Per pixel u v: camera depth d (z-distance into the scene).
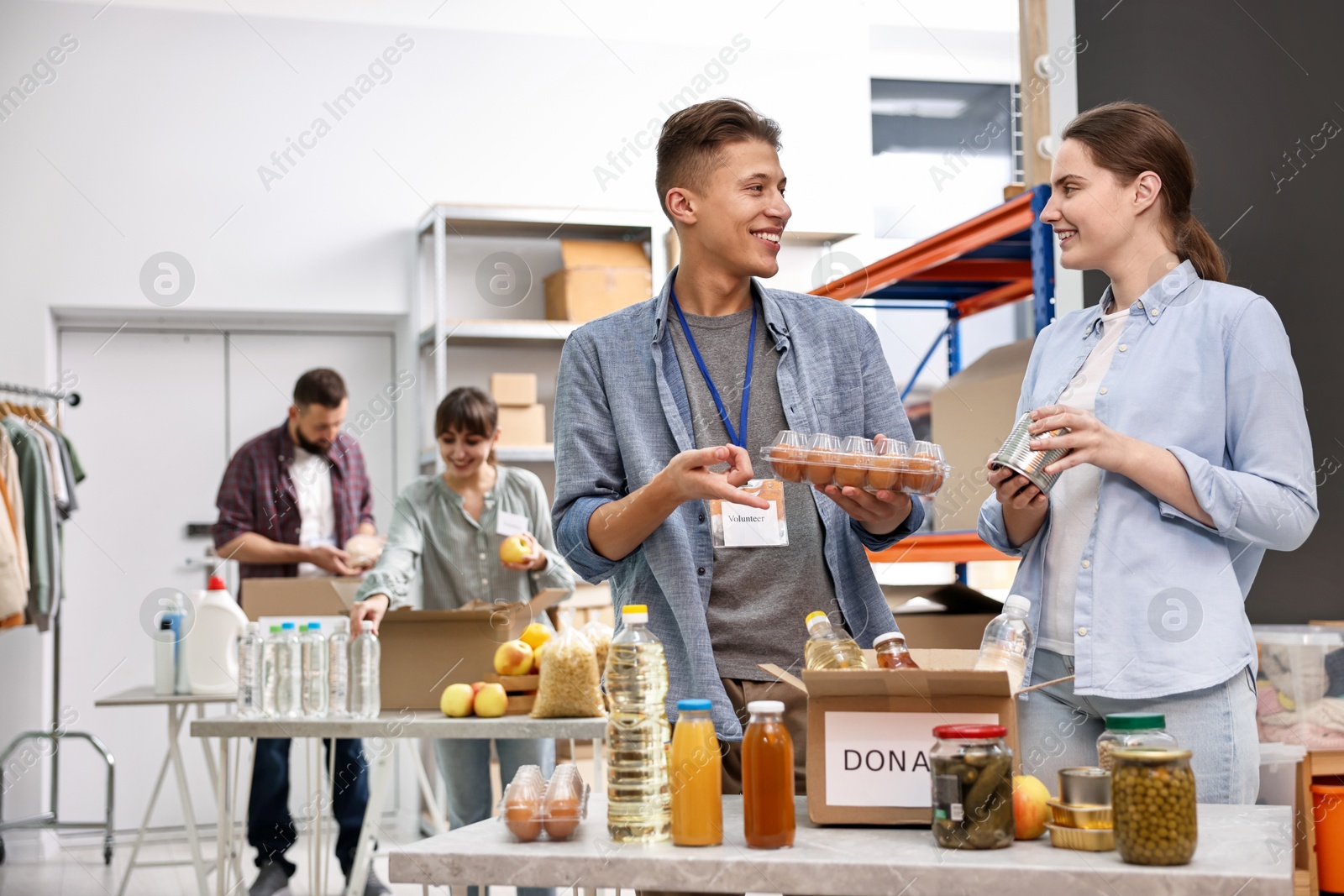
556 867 1.12
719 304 1.56
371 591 3.04
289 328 5.29
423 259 5.17
